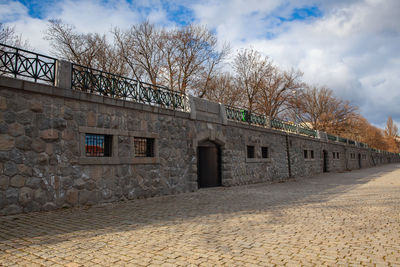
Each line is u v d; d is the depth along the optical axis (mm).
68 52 25641
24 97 7719
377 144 71750
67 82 8633
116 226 6062
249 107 34656
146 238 5125
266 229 5895
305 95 42844
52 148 8172
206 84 29938
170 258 4078
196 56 28641
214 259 4055
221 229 5879
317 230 5820
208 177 14898
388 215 7508
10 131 7375
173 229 5844
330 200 10422
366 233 5578
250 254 4285
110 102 9734
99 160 9234
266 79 35281
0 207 7055
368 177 23641
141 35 28188
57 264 3793
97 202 9125
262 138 19281
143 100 11148
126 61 27719
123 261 3938
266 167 19375
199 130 13758
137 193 10453
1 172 7137
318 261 3996
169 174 11867
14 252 4262
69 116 8648
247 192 13031
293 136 23859
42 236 5168
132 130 10531
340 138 38812
